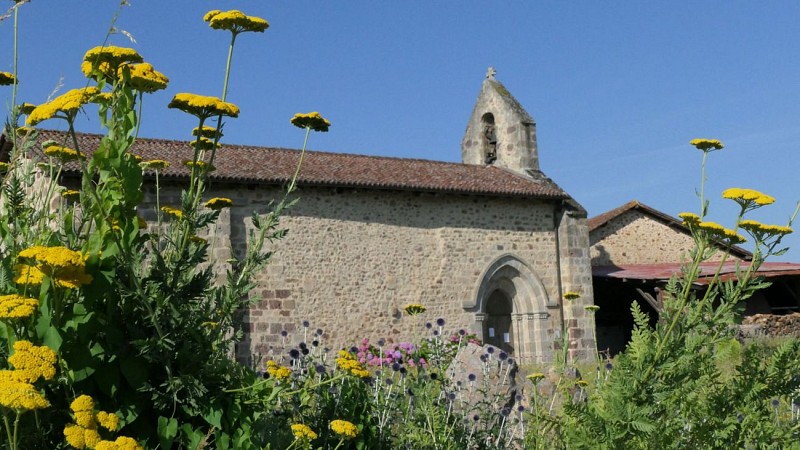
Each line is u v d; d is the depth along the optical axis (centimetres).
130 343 362
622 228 2631
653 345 441
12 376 287
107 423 319
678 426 437
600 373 595
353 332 1805
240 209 1706
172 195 1592
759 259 459
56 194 805
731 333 461
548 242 2136
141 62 402
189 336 392
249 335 1684
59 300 338
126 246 369
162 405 370
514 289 2088
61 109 368
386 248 1889
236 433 393
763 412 468
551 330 2080
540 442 523
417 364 712
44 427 332
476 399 753
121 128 387
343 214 1845
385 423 545
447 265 1964
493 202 2067
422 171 2070
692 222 469
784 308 2356
